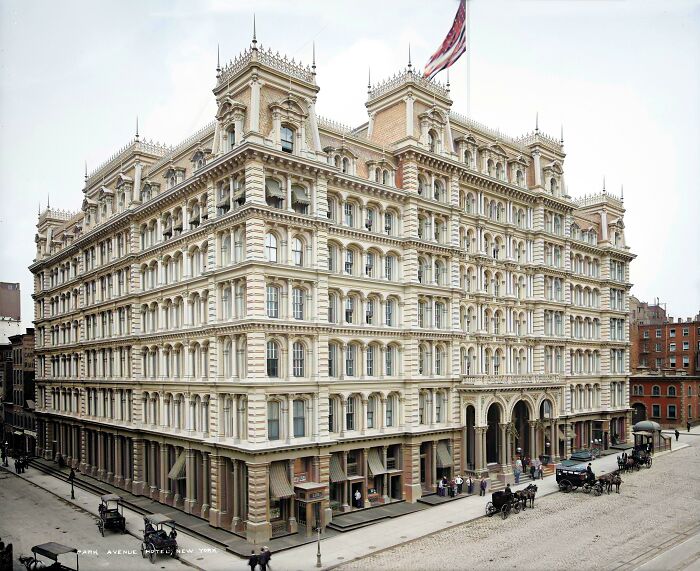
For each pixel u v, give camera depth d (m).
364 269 55.56
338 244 53.47
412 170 58.81
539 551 41.97
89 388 73.88
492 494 54.09
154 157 68.56
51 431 85.56
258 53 49.00
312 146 51.72
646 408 112.94
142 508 55.94
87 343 73.69
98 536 48.09
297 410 49.34
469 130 68.75
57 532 49.34
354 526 48.50
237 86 50.53
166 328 59.38
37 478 72.75
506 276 70.94
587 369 83.81
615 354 89.62
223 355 50.38
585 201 92.81
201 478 52.84
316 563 40.59
